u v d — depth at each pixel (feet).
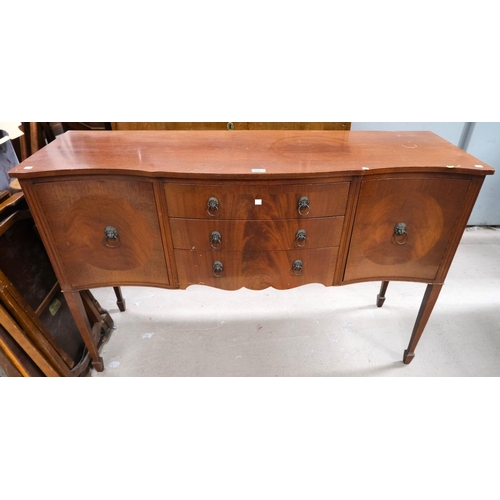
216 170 3.06
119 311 5.43
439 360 4.57
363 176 3.15
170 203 3.23
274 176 3.03
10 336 3.43
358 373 4.40
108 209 3.27
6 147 4.25
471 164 3.16
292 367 4.49
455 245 3.55
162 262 3.62
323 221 3.37
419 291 5.82
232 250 3.51
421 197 3.29
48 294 4.06
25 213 3.71
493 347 4.76
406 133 4.14
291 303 5.56
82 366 4.31
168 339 4.91
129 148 3.56
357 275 3.81
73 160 3.21
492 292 5.74
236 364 4.53
